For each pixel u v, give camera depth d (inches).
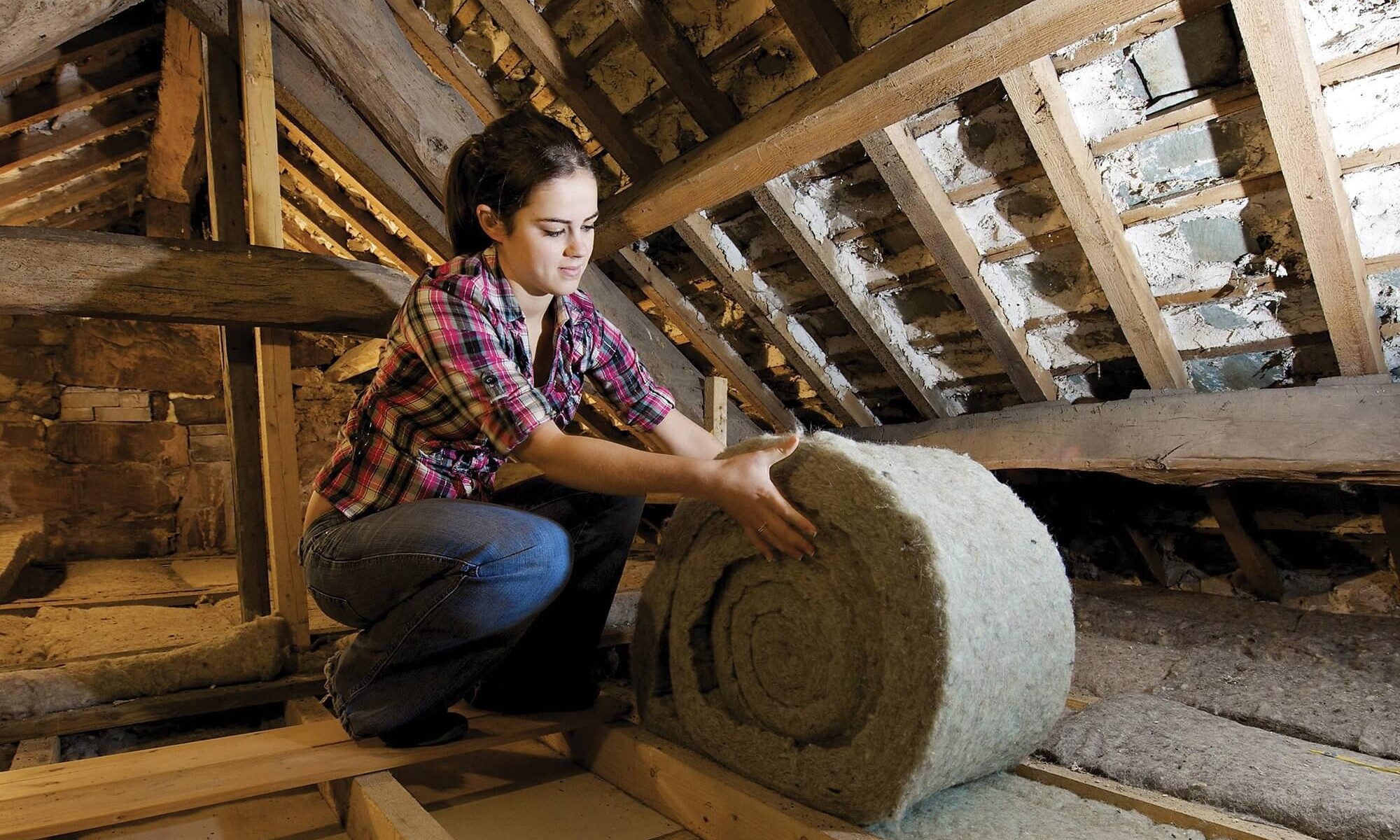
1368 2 54.4
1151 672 74.6
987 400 106.6
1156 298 81.1
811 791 48.7
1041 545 51.0
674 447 67.4
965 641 43.3
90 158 158.9
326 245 178.1
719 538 55.4
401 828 45.9
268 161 89.6
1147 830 46.7
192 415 209.5
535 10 89.0
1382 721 59.9
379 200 110.3
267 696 78.6
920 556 43.7
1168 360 84.3
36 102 125.6
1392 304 70.3
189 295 81.9
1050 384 96.7
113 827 54.8
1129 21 61.6
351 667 58.4
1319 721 61.2
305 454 216.4
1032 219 80.0
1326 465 71.9
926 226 81.8
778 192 84.7
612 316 108.7
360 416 58.3
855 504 46.6
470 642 55.4
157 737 78.2
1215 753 55.2
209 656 78.4
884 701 45.1
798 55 80.8
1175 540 111.6
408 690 56.7
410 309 53.6
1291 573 101.0
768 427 128.3
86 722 71.5
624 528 64.9
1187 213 72.5
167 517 206.5
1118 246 75.7
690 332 112.3
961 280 86.3
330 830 55.1
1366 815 45.4
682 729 58.2
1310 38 57.4
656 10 82.7
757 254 97.8
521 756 67.2
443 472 59.2
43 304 76.9
